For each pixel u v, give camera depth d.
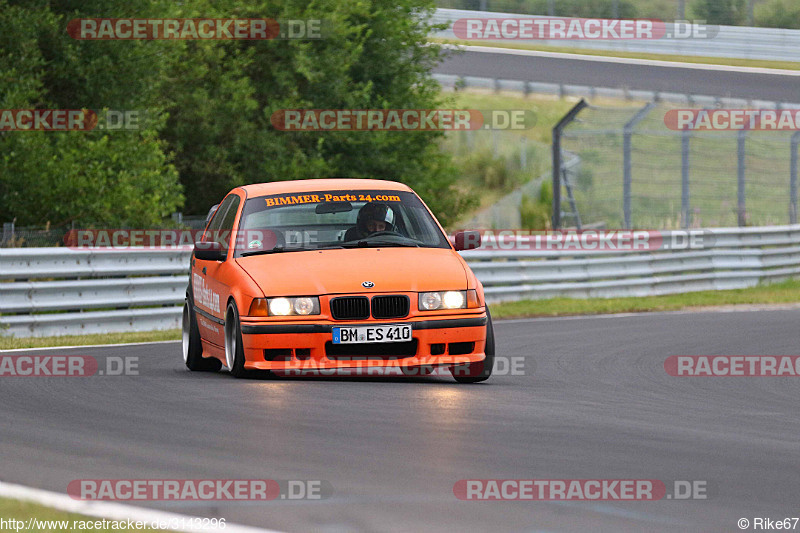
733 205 120.81
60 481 18.48
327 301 29.92
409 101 101.56
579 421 24.66
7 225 58.47
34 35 74.00
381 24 100.19
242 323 30.30
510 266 65.81
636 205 123.56
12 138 70.44
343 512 16.16
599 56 160.50
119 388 29.97
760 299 70.56
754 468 19.59
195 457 20.20
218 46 91.81
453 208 109.50
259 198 34.50
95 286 51.12
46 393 29.16
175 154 89.69
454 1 158.50
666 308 65.69
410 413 25.12
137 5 79.25
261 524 15.58
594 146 139.38
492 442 21.70
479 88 141.88
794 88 141.88
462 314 30.44
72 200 71.19
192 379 31.89
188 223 77.38
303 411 25.27
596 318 58.47
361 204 34.12
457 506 16.50
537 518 15.86
